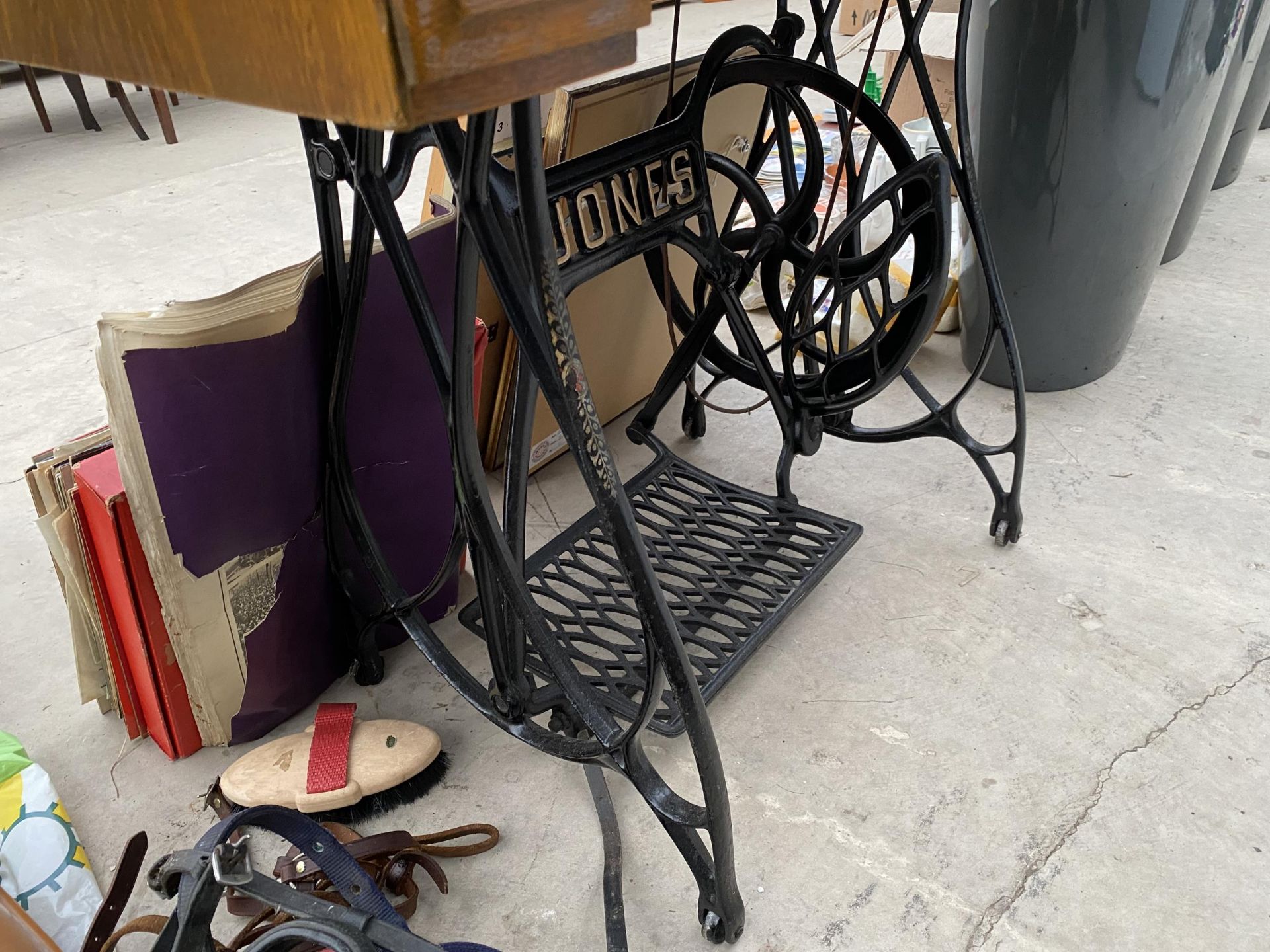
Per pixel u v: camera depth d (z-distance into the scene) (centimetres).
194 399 89
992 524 146
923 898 96
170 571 96
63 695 122
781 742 114
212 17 38
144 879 98
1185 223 234
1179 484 161
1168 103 154
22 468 167
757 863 100
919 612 134
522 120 59
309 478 106
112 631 105
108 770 111
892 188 117
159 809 106
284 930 68
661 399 147
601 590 138
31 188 312
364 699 122
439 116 35
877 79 266
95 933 85
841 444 176
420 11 32
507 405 153
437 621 135
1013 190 168
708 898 90
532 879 99
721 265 123
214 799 104
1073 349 184
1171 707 118
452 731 117
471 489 85
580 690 94
